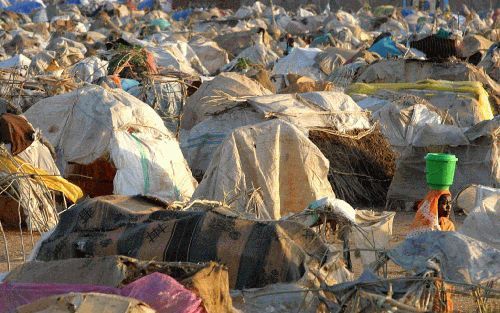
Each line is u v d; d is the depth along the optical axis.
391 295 16.95
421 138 37.28
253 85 43.00
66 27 140.12
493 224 25.81
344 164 38.31
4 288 17.38
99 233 21.23
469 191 27.41
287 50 104.69
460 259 18.27
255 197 29.61
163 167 33.91
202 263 18.59
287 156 30.97
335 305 17.97
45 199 28.92
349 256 21.81
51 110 34.66
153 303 16.45
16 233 30.00
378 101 46.22
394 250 19.11
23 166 30.53
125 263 18.17
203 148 38.12
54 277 18.38
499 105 57.62
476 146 37.00
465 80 60.06
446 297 18.08
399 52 84.75
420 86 49.19
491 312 18.30
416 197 36.97
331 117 39.00
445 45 80.81
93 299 15.33
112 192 35.62
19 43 105.75
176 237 20.66
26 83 41.16
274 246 20.16
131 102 35.44
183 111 43.84
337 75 65.06
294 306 19.30
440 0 198.00
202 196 30.36
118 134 33.69
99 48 92.06
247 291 19.56
